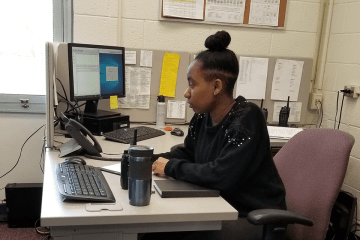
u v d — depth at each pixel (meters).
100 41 2.24
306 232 1.24
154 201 0.97
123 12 2.24
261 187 1.14
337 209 2.08
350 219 2.03
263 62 2.42
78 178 1.06
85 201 0.92
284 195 1.16
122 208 0.90
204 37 2.37
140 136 1.80
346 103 2.30
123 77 2.13
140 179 0.91
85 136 1.48
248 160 1.05
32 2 2.20
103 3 2.20
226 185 1.04
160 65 2.28
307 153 1.34
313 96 2.54
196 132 1.34
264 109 2.29
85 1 2.18
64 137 1.72
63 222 0.83
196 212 0.91
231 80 1.14
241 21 2.39
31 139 2.29
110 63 2.01
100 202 0.93
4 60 2.22
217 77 1.12
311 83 2.57
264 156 1.12
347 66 2.30
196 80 1.13
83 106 2.10
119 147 1.60
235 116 1.12
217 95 1.15
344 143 1.24
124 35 2.27
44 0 2.22
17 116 2.26
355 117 2.21
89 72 1.87
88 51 1.84
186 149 1.40
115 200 0.95
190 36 2.35
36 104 2.27
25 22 2.21
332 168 1.23
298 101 2.52
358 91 2.17
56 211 0.85
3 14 2.18
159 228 0.93
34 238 2.03
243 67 2.40
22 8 2.20
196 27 2.35
